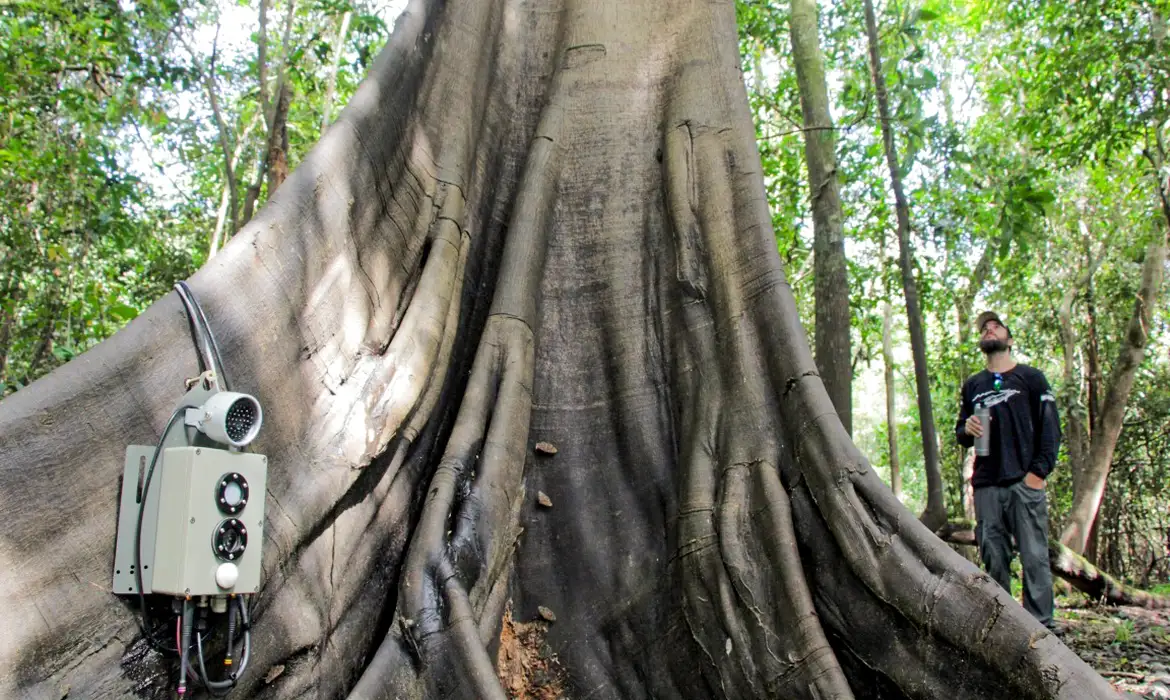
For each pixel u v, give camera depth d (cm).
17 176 1206
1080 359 2162
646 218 493
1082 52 1212
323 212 377
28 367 1226
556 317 474
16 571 260
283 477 332
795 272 1673
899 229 798
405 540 388
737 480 407
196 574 282
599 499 441
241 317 332
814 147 842
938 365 1883
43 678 260
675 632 402
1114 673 591
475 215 485
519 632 412
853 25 1062
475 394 420
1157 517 2141
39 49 1093
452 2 507
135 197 1188
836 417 401
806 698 347
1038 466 609
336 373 365
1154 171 1328
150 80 1091
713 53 518
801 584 369
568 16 548
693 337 453
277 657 318
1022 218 779
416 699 323
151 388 299
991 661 337
